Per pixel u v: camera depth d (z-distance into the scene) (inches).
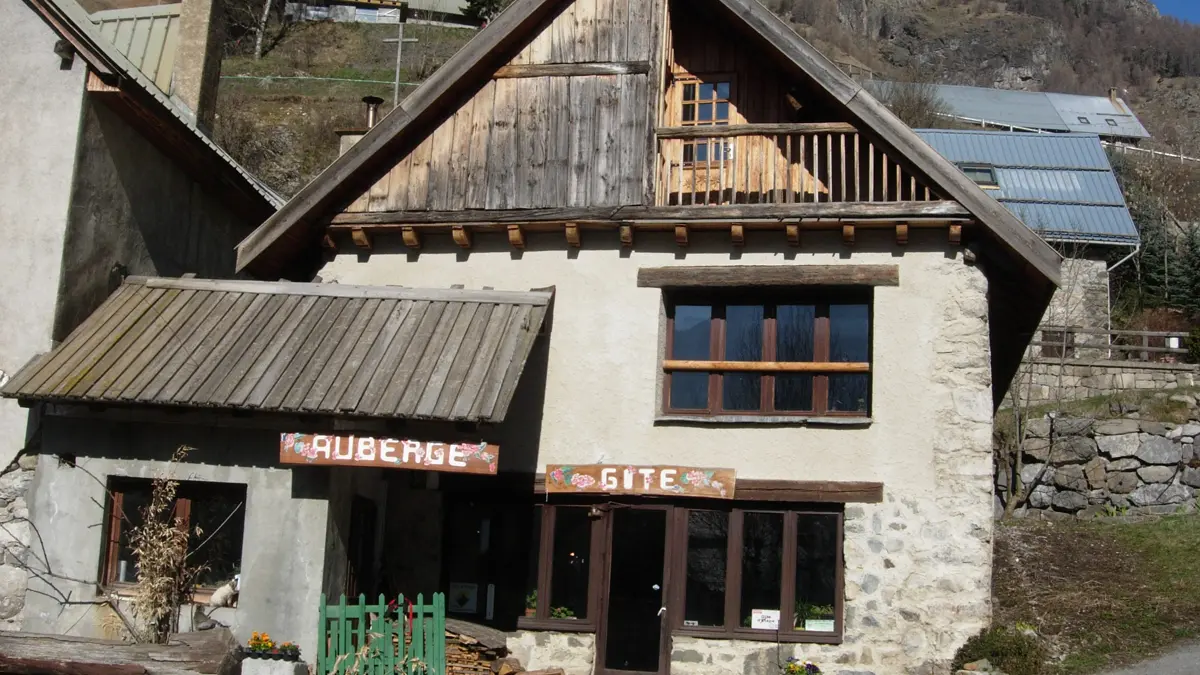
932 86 2060.8
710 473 472.4
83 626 441.1
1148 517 758.5
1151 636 477.4
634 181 501.7
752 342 496.4
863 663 450.6
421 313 479.8
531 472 489.4
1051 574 576.4
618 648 473.4
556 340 501.0
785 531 470.6
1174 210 1701.5
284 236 516.7
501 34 517.0
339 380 441.4
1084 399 863.7
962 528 454.6
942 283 477.4
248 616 433.1
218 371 446.6
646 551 480.7
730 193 528.1
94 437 456.1
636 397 489.1
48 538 450.3
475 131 522.9
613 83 515.5
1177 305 1369.3
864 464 466.3
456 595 491.8
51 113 506.6
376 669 424.2
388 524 501.7
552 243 513.3
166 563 432.5
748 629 464.4
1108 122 2102.6
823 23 3486.7
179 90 647.1
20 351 485.1
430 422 438.9
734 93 536.1
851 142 517.3
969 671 430.9
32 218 497.0
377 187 525.0
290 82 1568.7
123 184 541.0
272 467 444.8
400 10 1878.7
